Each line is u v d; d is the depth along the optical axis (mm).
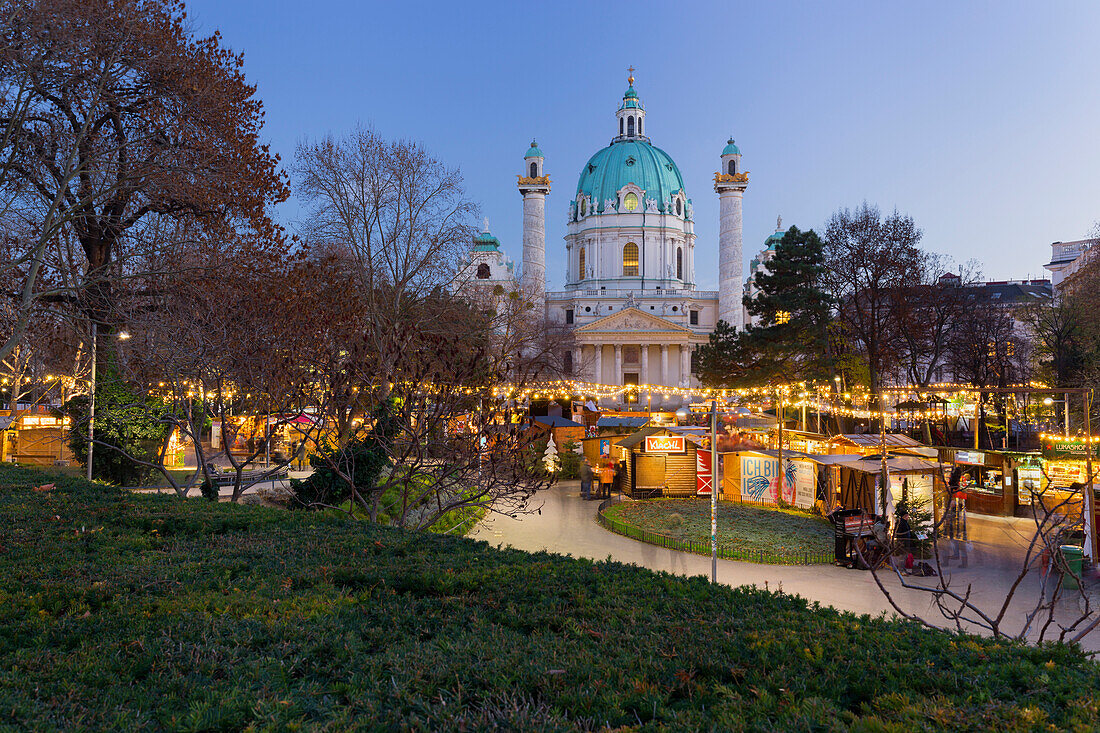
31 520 11922
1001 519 25578
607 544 22422
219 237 24281
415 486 20125
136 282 26891
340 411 17344
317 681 5746
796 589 17141
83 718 4941
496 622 7398
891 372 53469
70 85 20781
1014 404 38562
